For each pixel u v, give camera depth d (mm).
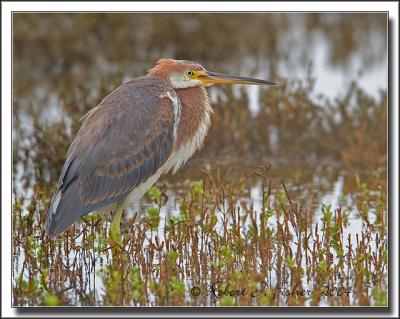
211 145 16719
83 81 20719
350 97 18266
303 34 28109
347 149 17031
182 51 23500
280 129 17469
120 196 11367
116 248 10727
